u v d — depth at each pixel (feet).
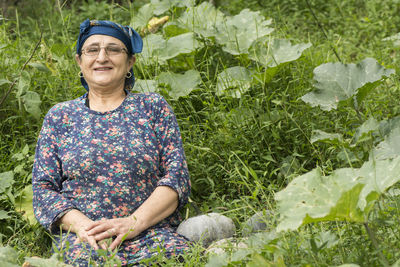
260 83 12.55
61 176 9.68
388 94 12.66
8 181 10.43
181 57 13.75
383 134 10.03
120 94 10.05
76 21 17.66
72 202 9.36
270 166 11.42
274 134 11.13
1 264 7.00
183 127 12.10
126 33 9.98
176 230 9.65
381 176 7.13
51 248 9.32
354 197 6.28
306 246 7.06
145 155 9.46
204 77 13.35
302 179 6.91
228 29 14.12
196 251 8.23
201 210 10.89
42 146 9.70
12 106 12.41
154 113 9.89
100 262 8.52
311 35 17.79
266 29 13.92
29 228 10.21
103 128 9.56
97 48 9.68
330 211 6.33
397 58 14.80
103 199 9.26
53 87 12.77
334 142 9.81
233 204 10.73
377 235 7.38
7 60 12.94
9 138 12.25
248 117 11.67
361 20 18.29
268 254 7.07
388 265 6.35
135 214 9.12
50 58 13.10
